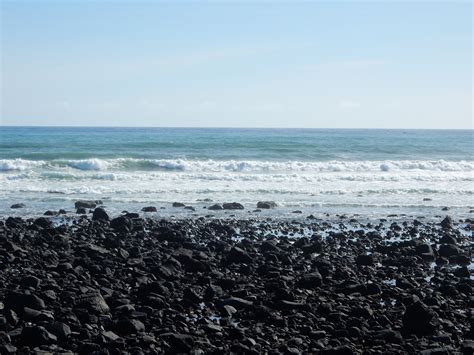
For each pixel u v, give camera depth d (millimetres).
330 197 33000
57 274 14984
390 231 23594
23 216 25719
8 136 91688
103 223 23906
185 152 59031
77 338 10508
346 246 20375
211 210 28172
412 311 11617
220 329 11352
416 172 46031
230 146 66188
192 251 18016
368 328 11641
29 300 11961
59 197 31453
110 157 52438
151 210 27531
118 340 10305
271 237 21938
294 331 11438
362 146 70312
